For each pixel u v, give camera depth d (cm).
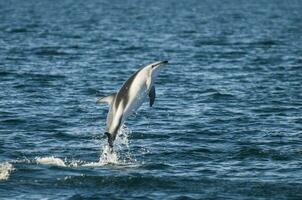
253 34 16150
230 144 4991
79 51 11506
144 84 4044
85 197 3769
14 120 5781
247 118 5925
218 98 6931
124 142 5072
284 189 3912
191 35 15612
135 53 11412
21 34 15438
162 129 5503
